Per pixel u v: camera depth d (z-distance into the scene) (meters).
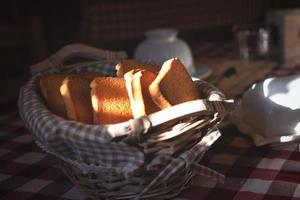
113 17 2.44
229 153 0.84
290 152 0.82
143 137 0.62
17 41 1.99
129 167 0.64
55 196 0.75
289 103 0.81
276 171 0.77
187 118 0.64
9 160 0.88
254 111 0.86
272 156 0.82
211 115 0.66
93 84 0.70
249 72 1.30
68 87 0.71
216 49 1.69
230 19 2.78
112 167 0.65
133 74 0.70
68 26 2.23
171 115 0.61
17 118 1.08
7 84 1.83
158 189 0.68
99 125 0.63
